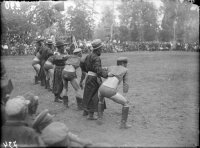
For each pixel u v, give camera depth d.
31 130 3.46
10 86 4.27
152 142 3.98
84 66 5.56
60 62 6.63
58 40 6.67
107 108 6.26
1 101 3.92
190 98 6.76
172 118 5.31
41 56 8.09
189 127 4.57
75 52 6.26
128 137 4.17
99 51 5.42
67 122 5.02
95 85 5.37
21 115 3.50
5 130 3.40
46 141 3.29
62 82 6.64
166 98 6.93
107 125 4.92
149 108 6.19
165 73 10.38
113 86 4.89
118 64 5.14
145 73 10.53
